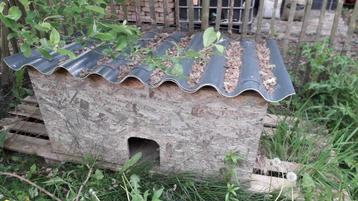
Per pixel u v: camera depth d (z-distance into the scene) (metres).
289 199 1.94
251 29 3.68
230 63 1.95
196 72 1.82
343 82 2.59
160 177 2.07
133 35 1.76
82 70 1.79
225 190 1.95
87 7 1.47
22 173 2.21
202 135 1.87
